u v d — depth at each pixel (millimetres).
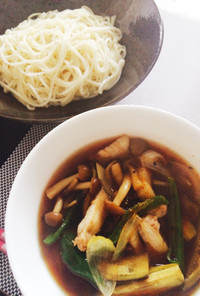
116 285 211
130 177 250
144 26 378
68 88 381
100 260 214
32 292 196
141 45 374
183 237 233
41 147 231
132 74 365
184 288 212
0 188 303
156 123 245
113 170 253
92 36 413
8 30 411
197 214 241
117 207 233
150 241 222
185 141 243
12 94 387
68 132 241
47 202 246
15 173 312
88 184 250
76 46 395
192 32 403
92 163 260
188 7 424
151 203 229
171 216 238
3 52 401
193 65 376
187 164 250
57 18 413
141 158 257
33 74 386
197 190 247
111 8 420
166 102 350
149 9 375
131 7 397
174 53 385
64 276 222
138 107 241
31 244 222
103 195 242
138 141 258
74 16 421
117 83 382
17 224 213
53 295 209
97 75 396
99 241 214
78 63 395
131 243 221
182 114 340
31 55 395
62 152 249
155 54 345
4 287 255
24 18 426
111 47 411
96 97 376
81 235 221
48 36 408
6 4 408
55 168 251
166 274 212
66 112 345
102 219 232
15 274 195
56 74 390
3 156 322
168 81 365
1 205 295
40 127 338
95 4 430
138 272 212
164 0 431
